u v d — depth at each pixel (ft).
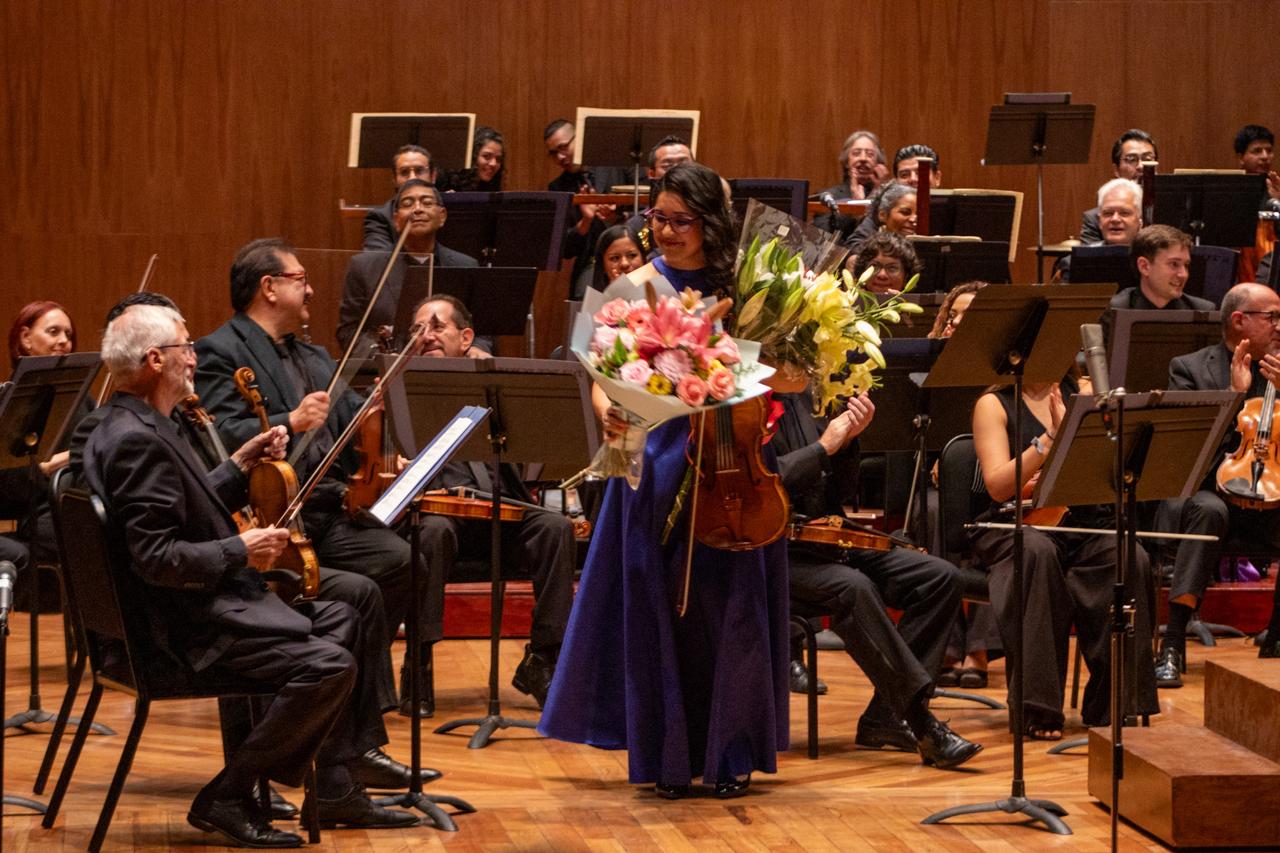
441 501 35.73
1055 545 35.60
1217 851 26.68
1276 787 26.63
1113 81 78.18
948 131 76.64
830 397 28.14
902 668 32.17
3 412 34.47
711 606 29.22
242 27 70.44
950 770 32.42
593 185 68.03
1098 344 25.73
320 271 44.96
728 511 28.27
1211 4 79.30
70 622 36.40
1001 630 34.88
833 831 27.86
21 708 37.47
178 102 70.08
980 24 76.54
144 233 70.03
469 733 35.58
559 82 73.41
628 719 29.17
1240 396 31.48
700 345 24.56
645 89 74.13
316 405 31.55
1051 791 30.78
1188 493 32.32
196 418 29.94
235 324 34.78
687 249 28.22
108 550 25.11
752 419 28.04
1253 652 43.96
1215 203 60.85
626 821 28.50
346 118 71.46
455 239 55.72
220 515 26.43
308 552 28.07
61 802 28.12
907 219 55.93
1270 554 42.09
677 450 28.58
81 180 69.51
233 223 70.69
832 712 37.91
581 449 33.86
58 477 26.86
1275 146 79.36
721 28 74.54
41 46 68.95
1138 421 30.55
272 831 26.86
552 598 37.01
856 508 50.96
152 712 37.58
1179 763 27.37
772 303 26.94
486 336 48.73
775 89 75.05
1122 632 25.00
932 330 42.27
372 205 71.56
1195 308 48.62
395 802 29.01
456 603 46.37
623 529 29.25
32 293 68.08
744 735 29.43
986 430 34.71
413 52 71.97
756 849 26.73
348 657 25.98
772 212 27.63
